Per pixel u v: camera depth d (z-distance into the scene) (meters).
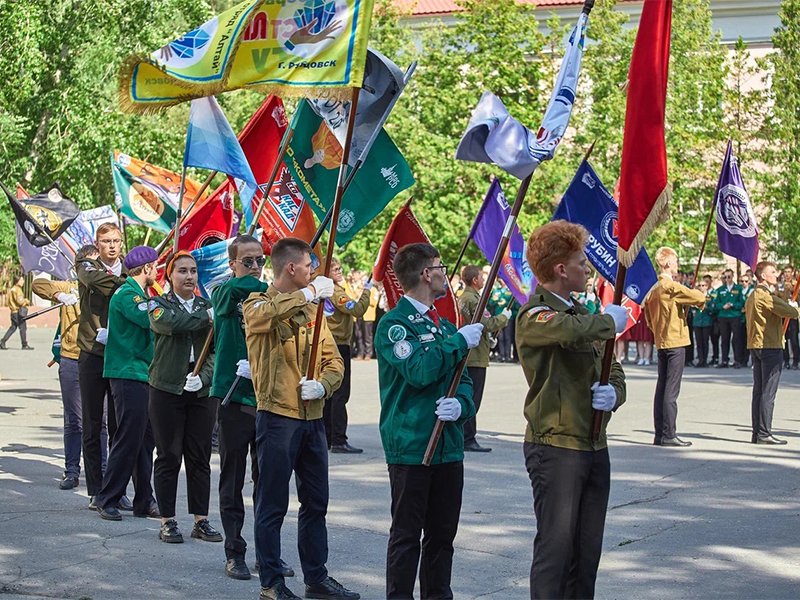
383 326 5.77
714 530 8.16
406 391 5.72
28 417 14.45
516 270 12.15
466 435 11.92
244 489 9.73
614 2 29.50
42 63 23.17
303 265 6.51
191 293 7.88
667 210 5.38
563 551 5.14
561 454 5.16
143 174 11.78
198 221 9.87
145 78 7.01
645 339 26.00
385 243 7.59
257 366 6.45
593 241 9.45
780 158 31.03
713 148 30.42
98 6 23.81
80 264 8.91
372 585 6.75
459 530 8.12
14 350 28.94
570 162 29.41
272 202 9.12
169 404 7.70
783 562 7.26
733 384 20.22
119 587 6.62
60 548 7.52
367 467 10.84
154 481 7.79
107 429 9.73
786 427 14.03
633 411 15.86
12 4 22.81
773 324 12.53
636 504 9.09
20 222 11.38
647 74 5.43
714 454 11.76
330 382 6.51
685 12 29.97
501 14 30.06
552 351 5.21
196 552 7.51
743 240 12.80
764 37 40.00
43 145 24.41
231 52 6.74
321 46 6.63
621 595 6.51
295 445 6.41
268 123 9.20
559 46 30.34
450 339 5.61
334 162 8.23
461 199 28.91
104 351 8.82
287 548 7.70
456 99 29.73
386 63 7.77
